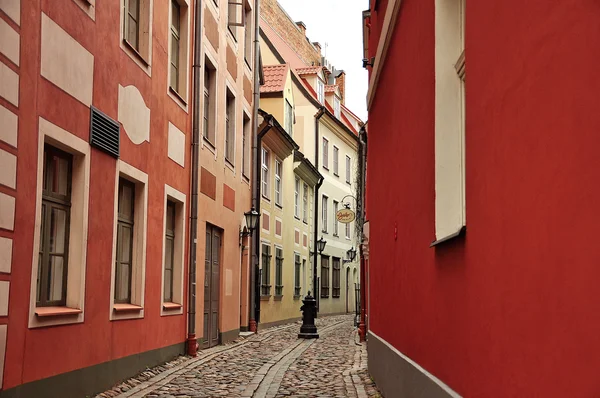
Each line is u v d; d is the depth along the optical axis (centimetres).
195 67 1503
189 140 1472
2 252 692
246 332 2253
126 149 1077
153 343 1238
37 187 771
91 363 941
